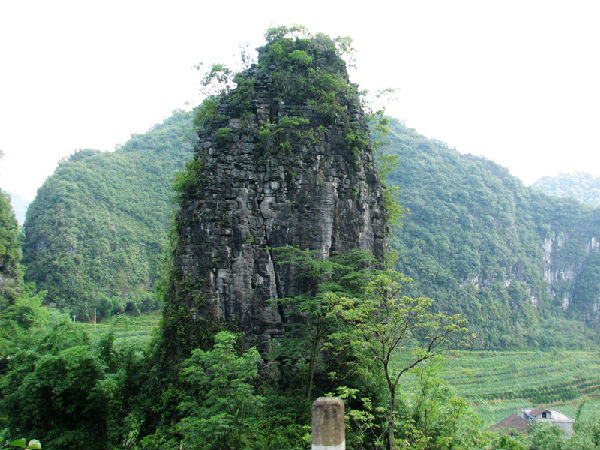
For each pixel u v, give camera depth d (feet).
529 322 470.39
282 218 85.51
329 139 90.89
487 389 249.55
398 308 57.11
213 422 53.72
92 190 344.69
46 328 81.56
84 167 363.15
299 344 75.36
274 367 79.56
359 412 59.88
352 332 65.67
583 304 554.87
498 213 528.63
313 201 87.04
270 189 86.17
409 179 524.11
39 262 282.77
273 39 96.17
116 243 320.91
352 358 78.95
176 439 67.31
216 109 90.74
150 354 85.25
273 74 91.86
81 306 263.90
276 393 75.66
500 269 480.64
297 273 84.12
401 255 429.38
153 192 376.27
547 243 583.58
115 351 82.99
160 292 93.71
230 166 85.66
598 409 223.71
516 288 485.15
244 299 81.92
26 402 65.67
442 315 57.26
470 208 512.63
